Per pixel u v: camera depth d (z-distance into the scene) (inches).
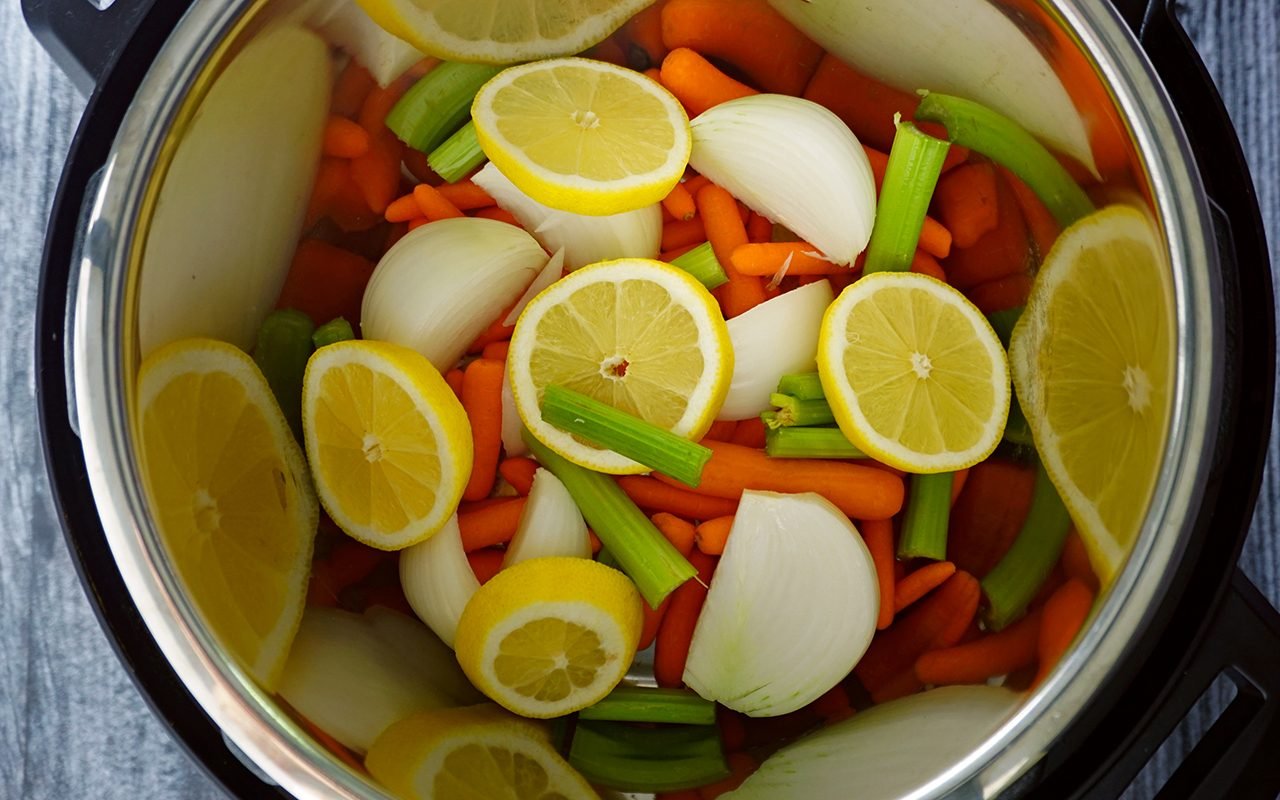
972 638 19.2
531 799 18.4
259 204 18.4
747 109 19.8
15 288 21.4
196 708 17.6
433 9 18.6
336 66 18.5
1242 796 17.1
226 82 17.4
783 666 19.5
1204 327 16.8
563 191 19.5
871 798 17.7
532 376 19.6
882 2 18.3
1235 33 21.1
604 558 19.9
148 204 17.1
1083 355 18.2
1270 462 20.7
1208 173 18.2
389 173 19.9
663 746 19.4
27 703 21.1
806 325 19.7
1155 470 17.0
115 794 21.0
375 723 17.9
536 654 19.0
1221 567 17.6
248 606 17.8
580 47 20.0
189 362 17.8
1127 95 16.9
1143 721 17.3
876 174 20.1
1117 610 16.8
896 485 19.6
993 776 16.8
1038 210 18.7
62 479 17.6
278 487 18.9
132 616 17.6
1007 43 17.8
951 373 19.5
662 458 19.1
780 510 19.3
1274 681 17.3
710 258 20.0
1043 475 18.9
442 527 19.6
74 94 21.5
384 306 19.9
